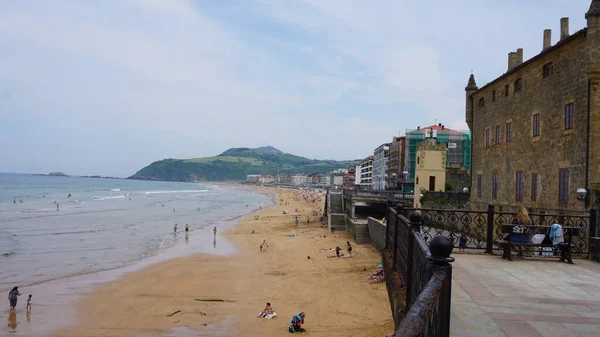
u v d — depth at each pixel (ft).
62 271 131.44
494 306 26.61
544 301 28.04
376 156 501.15
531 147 99.14
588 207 75.66
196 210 384.88
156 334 81.41
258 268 139.95
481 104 133.59
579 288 31.78
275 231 233.55
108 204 421.59
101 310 95.71
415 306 12.19
